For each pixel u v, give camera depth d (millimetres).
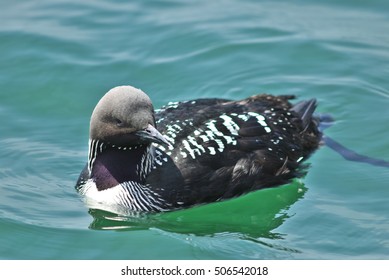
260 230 12656
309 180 13734
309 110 14164
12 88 16156
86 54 16969
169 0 18781
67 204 13086
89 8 18484
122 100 12078
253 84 16266
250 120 13234
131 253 11938
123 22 17984
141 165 12633
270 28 17719
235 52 17078
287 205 13242
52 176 13852
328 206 13055
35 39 17359
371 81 16344
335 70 16641
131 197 12688
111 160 12641
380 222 12555
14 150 14492
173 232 12602
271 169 13164
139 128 12062
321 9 18484
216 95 15992
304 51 17109
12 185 13570
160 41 17344
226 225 12852
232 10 18453
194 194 12656
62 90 16109
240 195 13055
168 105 13578
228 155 12844
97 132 12406
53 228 12453
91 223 12688
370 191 13414
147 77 16422
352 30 17688
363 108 15680
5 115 15469
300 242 12211
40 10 18438
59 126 15258
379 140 14750
